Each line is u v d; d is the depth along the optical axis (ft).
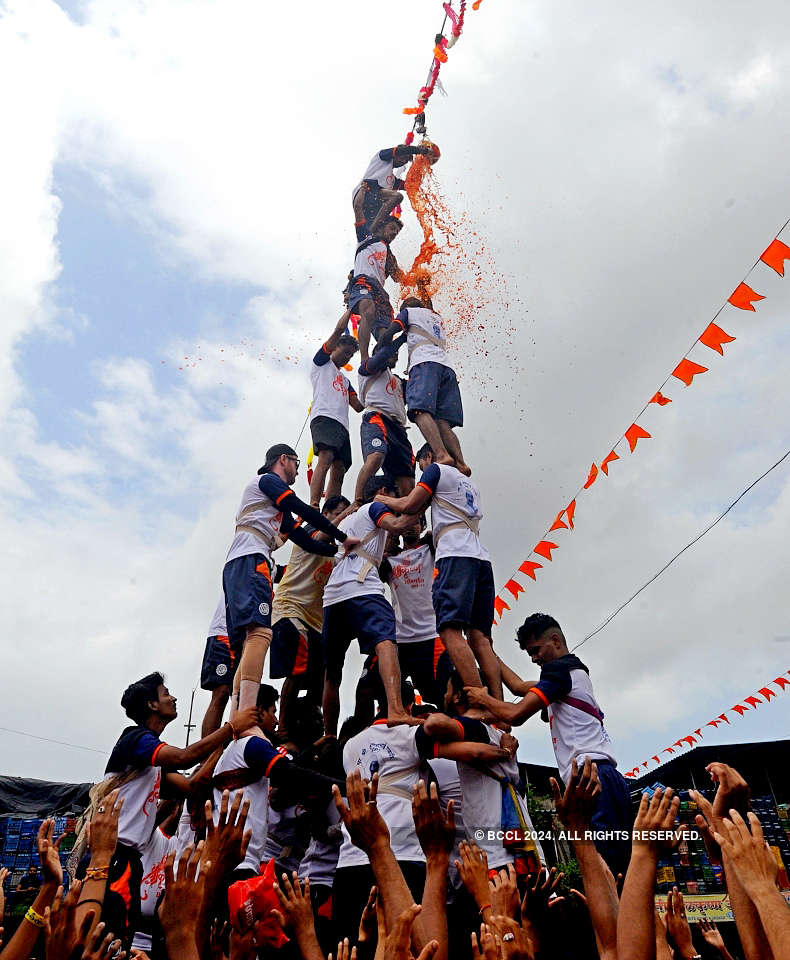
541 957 9.70
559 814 9.65
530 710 14.03
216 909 12.85
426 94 27.40
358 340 24.90
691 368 19.26
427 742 13.12
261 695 17.63
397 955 7.50
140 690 14.74
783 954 6.86
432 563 19.93
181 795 15.62
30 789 37.63
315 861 14.90
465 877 9.80
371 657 18.03
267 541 18.26
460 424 23.25
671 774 48.39
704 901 33.06
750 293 17.95
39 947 10.28
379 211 26.81
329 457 25.21
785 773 46.91
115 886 12.38
